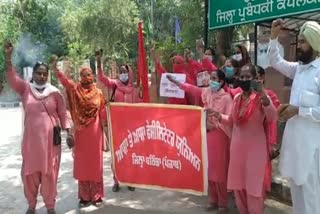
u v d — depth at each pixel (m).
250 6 6.41
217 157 4.85
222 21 6.98
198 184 4.79
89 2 24.06
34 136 4.79
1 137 10.91
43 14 29.66
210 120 4.85
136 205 5.37
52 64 5.11
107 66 12.55
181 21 13.79
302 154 3.70
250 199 4.30
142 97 5.97
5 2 28.98
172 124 4.85
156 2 24.14
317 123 3.68
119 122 5.21
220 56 7.15
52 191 4.98
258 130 4.25
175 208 5.23
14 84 4.80
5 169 7.42
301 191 3.88
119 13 23.55
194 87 5.40
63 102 5.06
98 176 5.24
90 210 5.20
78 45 24.72
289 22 8.77
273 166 6.39
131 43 24.02
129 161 5.20
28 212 5.02
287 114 3.74
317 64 3.63
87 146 5.18
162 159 4.97
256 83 3.97
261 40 8.44
